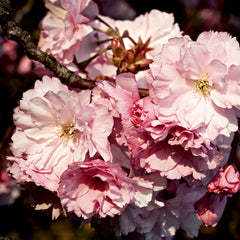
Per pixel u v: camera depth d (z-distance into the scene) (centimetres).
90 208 62
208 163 62
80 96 62
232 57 61
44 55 65
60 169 63
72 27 67
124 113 62
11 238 69
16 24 65
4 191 87
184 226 69
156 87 61
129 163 64
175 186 67
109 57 69
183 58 61
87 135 61
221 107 62
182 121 61
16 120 63
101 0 85
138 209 66
